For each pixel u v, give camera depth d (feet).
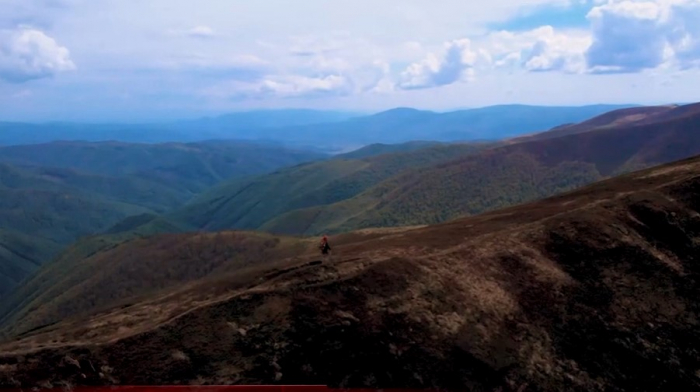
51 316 425.69
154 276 450.30
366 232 248.11
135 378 93.30
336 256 137.69
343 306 110.22
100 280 465.47
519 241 142.51
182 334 101.50
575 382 106.52
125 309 126.11
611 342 115.75
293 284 114.42
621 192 174.19
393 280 118.52
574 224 148.36
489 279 126.72
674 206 155.33
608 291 128.26
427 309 113.50
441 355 104.78
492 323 114.42
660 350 115.44
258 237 465.47
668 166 199.62
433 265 126.82
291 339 102.17
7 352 96.99
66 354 96.32
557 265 135.33
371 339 104.63
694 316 124.06
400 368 101.71
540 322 118.01
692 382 110.83
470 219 187.73
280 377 96.17
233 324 104.06
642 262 136.98
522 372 106.11
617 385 107.86
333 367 100.01
